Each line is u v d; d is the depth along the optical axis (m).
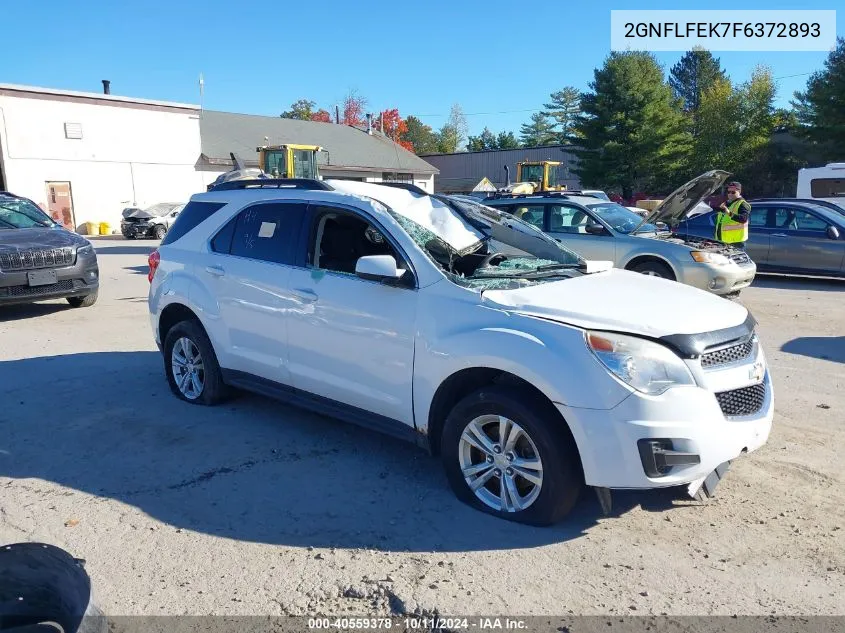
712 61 84.62
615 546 3.59
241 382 5.39
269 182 5.45
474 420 3.86
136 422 5.45
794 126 43.38
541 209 11.50
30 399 6.04
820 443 4.93
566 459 3.58
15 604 2.26
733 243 11.60
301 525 3.83
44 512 3.98
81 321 9.64
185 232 5.87
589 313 3.69
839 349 7.78
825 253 12.78
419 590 3.21
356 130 46.28
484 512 3.94
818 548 3.56
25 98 30.11
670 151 47.00
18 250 9.45
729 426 3.54
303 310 4.73
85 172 32.09
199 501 4.12
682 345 3.51
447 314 3.97
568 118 103.38
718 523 3.82
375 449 4.91
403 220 4.54
